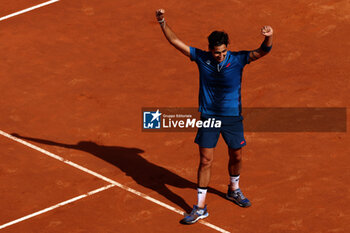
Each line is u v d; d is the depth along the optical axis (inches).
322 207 1514.5
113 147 1781.5
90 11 2566.4
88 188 1604.3
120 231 1454.2
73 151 1761.8
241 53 1375.5
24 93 2060.8
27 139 1818.4
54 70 2190.0
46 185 1617.9
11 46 2340.1
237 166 1491.1
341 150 1731.1
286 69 2158.0
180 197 1569.9
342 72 2135.8
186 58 2246.6
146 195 1576.0
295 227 1453.0
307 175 1632.6
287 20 2464.3
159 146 1781.5
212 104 1408.7
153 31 2418.8
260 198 1551.4
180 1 2613.2
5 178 1646.2
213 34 1331.2
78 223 1480.1
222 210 1514.5
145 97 2031.3
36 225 1475.1
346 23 2433.6
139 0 2635.3
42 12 2566.4
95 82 2118.6
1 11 2581.2
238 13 2524.6
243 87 2055.9
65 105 1993.1
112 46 2333.9
